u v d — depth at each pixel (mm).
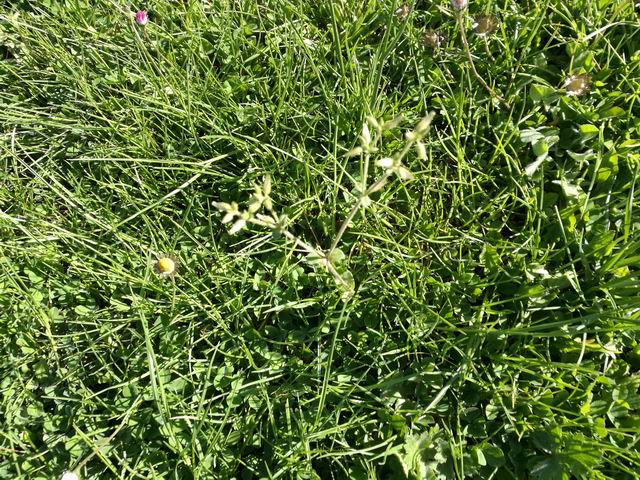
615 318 294
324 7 401
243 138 381
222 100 385
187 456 305
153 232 360
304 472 299
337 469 307
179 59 408
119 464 317
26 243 365
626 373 304
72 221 370
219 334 338
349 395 314
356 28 392
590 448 281
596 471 277
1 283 358
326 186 360
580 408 295
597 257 322
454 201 344
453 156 351
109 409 320
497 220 347
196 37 401
